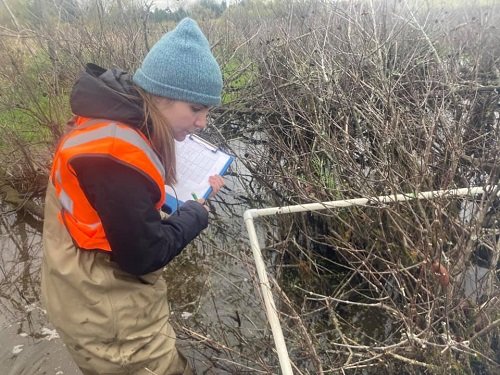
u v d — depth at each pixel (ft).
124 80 4.97
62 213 5.12
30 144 13.80
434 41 12.60
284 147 10.45
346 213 8.76
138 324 5.57
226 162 6.73
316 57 11.82
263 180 11.04
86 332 5.36
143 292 5.56
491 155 8.94
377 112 9.53
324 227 9.90
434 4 15.81
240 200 12.69
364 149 8.67
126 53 14.96
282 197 10.37
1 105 15.15
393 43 12.19
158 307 5.90
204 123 5.35
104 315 5.30
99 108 4.65
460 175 8.54
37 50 16.39
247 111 13.96
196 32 4.95
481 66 12.44
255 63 14.87
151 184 4.65
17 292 9.87
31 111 13.73
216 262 10.38
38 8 17.46
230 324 8.52
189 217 5.66
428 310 6.01
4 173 13.58
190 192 6.41
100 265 5.25
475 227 6.35
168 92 4.83
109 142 4.47
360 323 8.21
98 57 14.55
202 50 4.95
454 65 11.22
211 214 12.12
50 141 13.88
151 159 4.70
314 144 9.82
